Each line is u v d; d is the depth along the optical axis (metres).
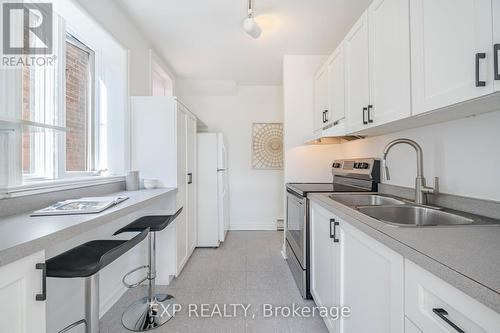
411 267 0.74
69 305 1.51
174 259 2.27
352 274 1.18
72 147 1.85
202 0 2.04
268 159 4.17
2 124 0.93
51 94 1.56
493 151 1.11
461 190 1.27
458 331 0.57
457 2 0.90
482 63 0.80
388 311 0.87
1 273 0.68
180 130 2.46
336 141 2.67
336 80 2.20
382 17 1.41
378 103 1.46
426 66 1.06
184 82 3.94
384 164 1.58
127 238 2.14
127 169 2.25
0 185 1.15
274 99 4.16
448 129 1.35
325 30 2.50
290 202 2.54
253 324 1.69
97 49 2.10
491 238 0.81
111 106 2.20
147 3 2.07
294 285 2.22
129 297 2.03
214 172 3.27
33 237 0.80
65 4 1.58
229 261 2.78
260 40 2.69
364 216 1.14
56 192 1.45
